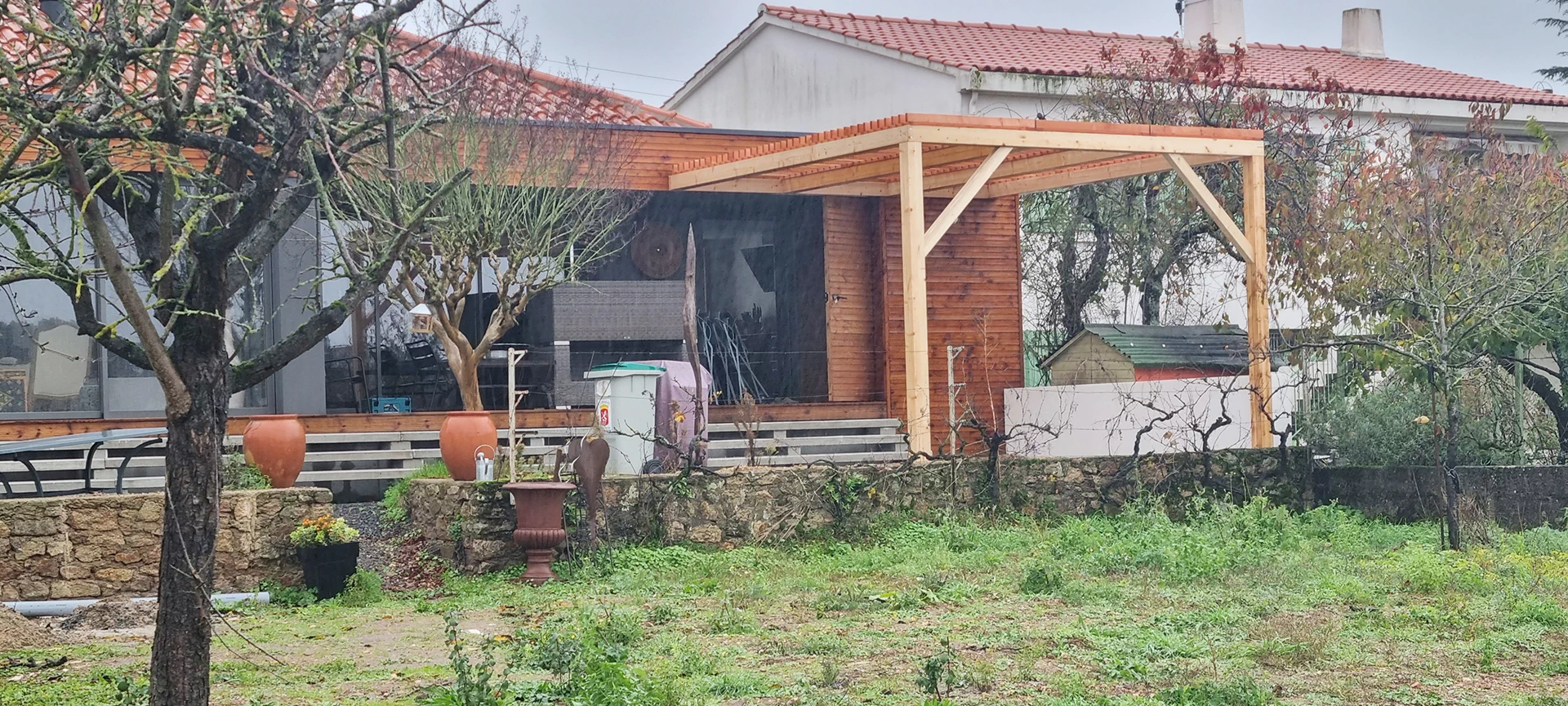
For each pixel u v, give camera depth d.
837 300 20.66
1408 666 8.12
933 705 6.76
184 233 5.52
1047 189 21.20
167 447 6.01
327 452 15.95
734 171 17.88
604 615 10.13
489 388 18.59
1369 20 29.81
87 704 7.21
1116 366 20.33
